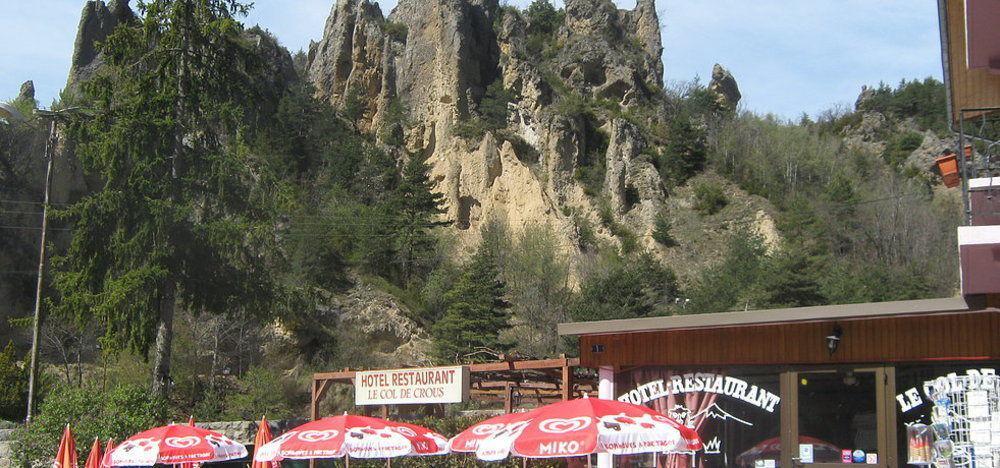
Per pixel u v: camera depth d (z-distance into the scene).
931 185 99.75
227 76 35.00
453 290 60.47
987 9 11.05
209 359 47.56
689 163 110.12
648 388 15.19
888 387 12.88
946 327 12.52
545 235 81.81
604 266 78.69
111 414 25.77
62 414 25.64
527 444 11.50
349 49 115.06
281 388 45.06
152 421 26.42
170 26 33.75
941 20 12.30
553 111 106.19
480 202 95.19
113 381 43.16
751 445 14.05
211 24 33.91
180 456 17.34
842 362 13.32
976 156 14.98
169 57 33.72
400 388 19.41
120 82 34.28
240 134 34.53
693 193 105.69
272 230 34.44
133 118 32.38
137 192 32.53
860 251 81.00
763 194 104.12
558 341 59.22
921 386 12.66
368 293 64.19
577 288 78.44
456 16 108.25
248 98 35.72
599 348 15.65
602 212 98.88
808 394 13.65
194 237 33.12
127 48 34.16
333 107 104.12
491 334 55.78
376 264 72.19
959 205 89.38
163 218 31.98
